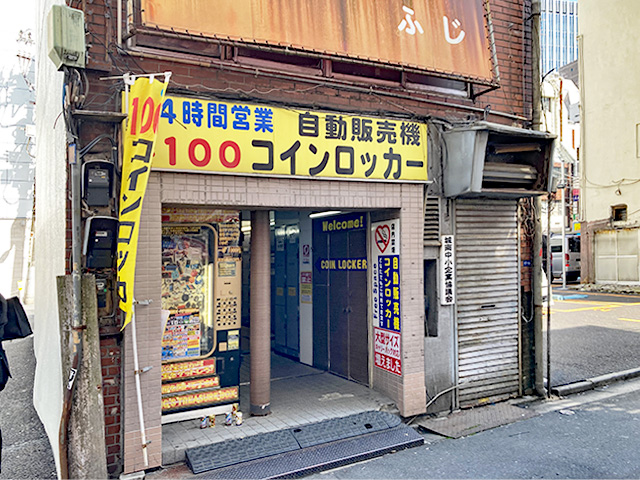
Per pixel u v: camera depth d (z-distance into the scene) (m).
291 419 5.24
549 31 76.75
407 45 5.46
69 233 4.25
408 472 4.33
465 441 5.02
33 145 20.08
